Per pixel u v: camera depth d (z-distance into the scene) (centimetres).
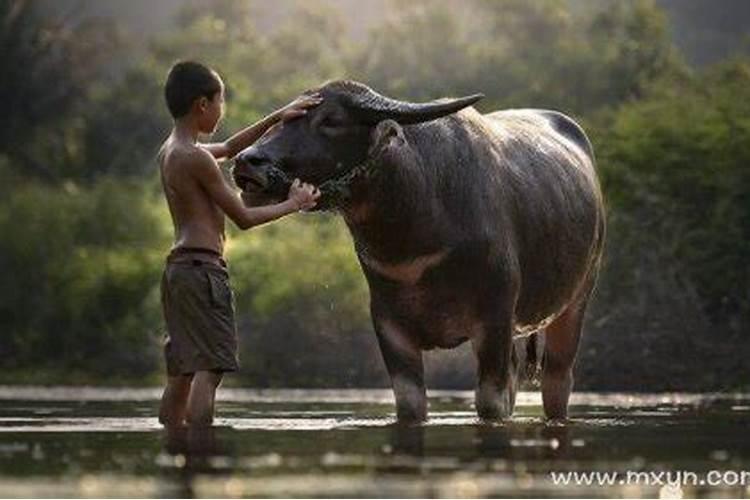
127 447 1032
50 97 5731
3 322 3847
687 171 2975
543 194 1445
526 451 1010
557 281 1472
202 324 1238
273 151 1244
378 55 4903
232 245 3525
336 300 3150
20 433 1176
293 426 1259
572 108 4216
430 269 1323
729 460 967
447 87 4591
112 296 3759
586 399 2066
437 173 1320
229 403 1939
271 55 5925
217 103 1271
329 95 1274
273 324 3127
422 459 949
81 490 805
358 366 3017
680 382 2570
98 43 6094
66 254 3981
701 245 2861
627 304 2748
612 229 2881
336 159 1265
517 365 1482
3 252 3956
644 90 4169
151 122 5547
